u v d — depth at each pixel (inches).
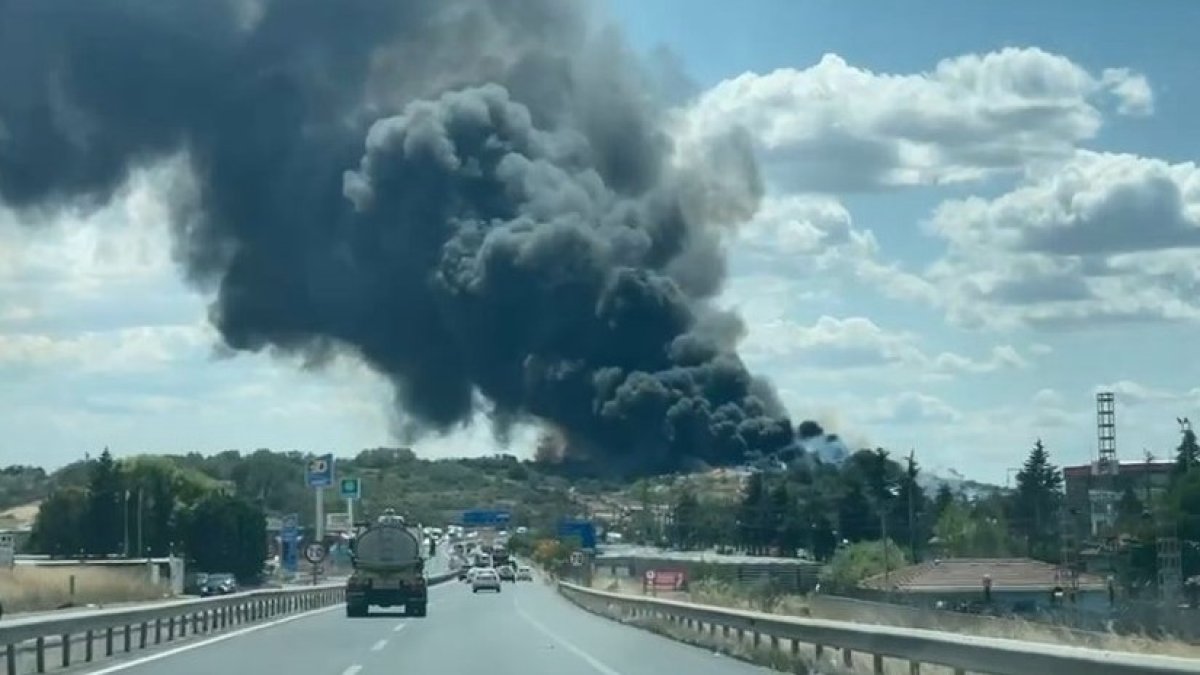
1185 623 1117.7
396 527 1911.9
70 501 4554.6
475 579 3405.5
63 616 965.8
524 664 995.3
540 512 6875.0
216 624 1549.0
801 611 1534.2
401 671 928.3
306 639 1320.1
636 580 3225.9
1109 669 500.1
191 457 6560.0
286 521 3954.2
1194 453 2415.1
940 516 3139.8
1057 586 1952.5
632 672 921.5
